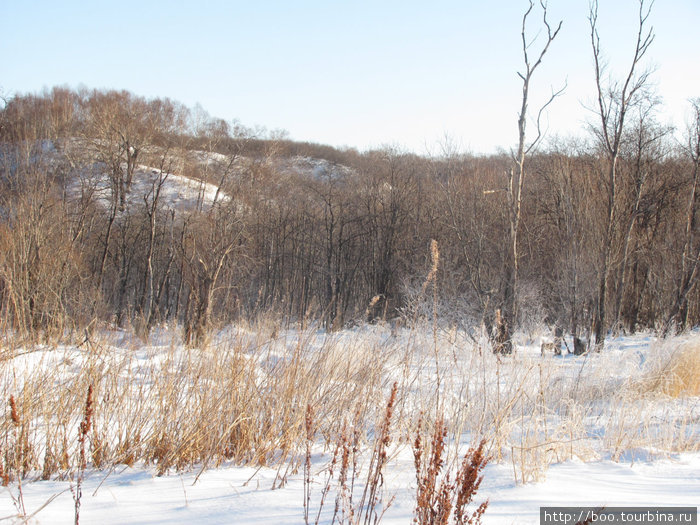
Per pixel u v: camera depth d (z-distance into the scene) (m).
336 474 4.22
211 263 17.50
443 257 25.80
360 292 35.50
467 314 19.81
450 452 4.69
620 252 24.02
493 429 5.27
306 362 6.02
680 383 8.23
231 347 6.33
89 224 24.42
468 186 28.28
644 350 11.19
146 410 5.33
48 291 11.70
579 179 26.14
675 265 24.92
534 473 4.28
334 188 37.94
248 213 28.52
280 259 35.22
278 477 4.07
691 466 4.72
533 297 21.83
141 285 28.25
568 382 8.01
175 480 4.16
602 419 6.60
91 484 4.06
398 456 4.75
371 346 6.67
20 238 13.12
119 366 5.95
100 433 5.08
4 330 6.56
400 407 5.60
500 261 25.41
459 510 2.82
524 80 19.31
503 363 7.22
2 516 3.22
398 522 3.13
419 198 32.97
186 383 5.82
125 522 3.14
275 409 5.32
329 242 34.75
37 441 4.99
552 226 27.75
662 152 27.05
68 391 5.47
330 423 5.32
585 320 22.98
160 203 29.66
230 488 3.86
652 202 24.52
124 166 30.34
